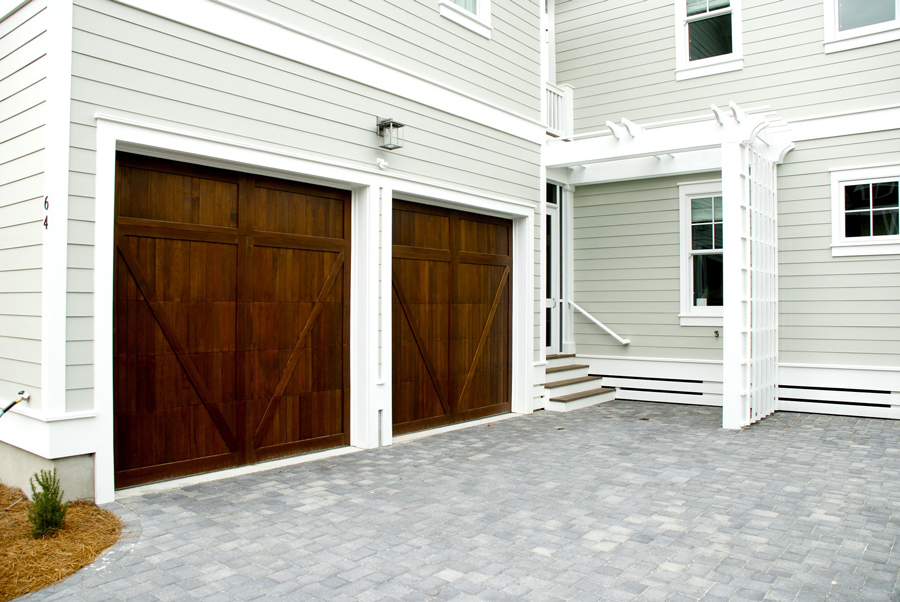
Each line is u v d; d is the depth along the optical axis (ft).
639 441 22.65
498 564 12.01
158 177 16.39
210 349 17.46
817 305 28.53
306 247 19.90
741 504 15.66
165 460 16.57
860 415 27.50
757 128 24.07
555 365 32.53
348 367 21.31
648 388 32.73
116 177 15.56
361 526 13.94
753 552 12.67
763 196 27.22
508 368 28.50
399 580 11.30
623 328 33.55
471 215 26.43
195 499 15.46
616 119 34.22
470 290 26.30
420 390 23.89
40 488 14.38
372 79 21.27
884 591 10.99
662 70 32.83
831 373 28.07
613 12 34.24
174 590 10.84
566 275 34.53
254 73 17.90
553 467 19.03
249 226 18.35
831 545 13.05
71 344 14.37
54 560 11.78
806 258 28.81
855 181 27.84
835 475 18.25
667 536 13.51
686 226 31.96
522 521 14.37
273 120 18.33
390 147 21.34
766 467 19.12
